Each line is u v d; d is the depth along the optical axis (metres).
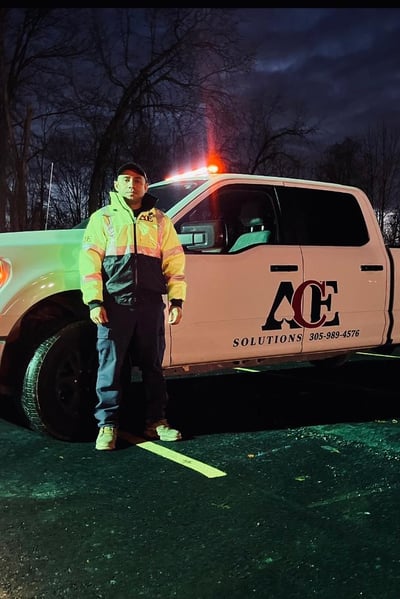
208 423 5.11
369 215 6.04
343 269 5.64
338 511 3.38
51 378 4.45
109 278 4.27
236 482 3.79
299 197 5.64
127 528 3.17
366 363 8.07
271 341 5.23
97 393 4.42
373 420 5.21
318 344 5.51
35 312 4.53
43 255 4.48
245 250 5.13
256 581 2.68
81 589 2.62
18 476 3.88
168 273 4.44
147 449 4.42
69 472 3.95
